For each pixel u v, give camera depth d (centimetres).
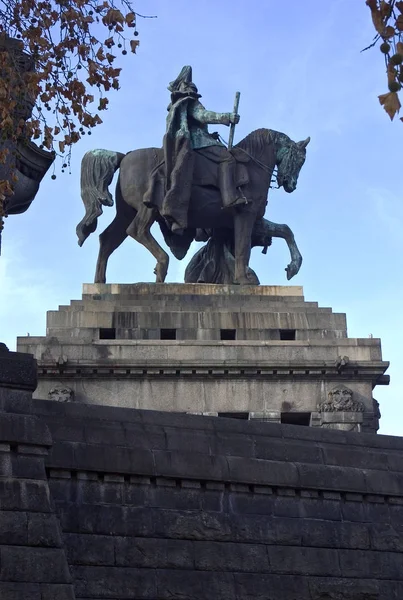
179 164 4084
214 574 2255
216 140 4250
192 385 3825
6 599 1909
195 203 4156
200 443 2353
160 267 4116
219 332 3969
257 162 4241
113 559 2166
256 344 3881
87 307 3966
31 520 1991
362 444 2594
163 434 2320
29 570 1950
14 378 2091
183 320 3975
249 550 2317
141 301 4022
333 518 2448
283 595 2312
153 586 2183
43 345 3819
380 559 2461
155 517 2241
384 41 1417
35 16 2348
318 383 3875
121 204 4219
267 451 2433
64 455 2178
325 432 2561
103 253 4216
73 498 2175
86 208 4112
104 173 4116
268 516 2373
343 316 4044
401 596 2452
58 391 3753
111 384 3803
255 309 4041
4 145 2388
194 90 4225
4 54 2284
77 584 2116
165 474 2272
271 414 3809
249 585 2284
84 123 2341
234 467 2358
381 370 3884
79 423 2241
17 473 2023
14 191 2575
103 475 2214
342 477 2483
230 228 4281
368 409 3856
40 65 2350
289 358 3869
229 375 3831
